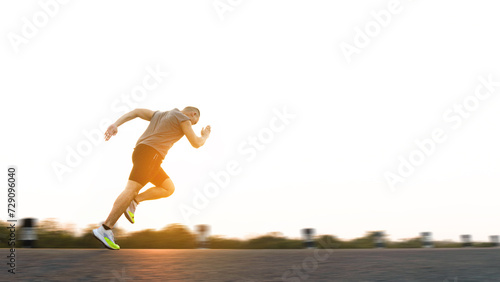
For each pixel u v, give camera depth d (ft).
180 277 8.95
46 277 8.51
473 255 13.87
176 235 31.22
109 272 9.17
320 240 29.09
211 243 29.76
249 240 34.47
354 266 10.95
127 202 14.26
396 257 12.96
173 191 15.65
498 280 9.41
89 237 27.20
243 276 9.25
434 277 9.61
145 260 10.87
